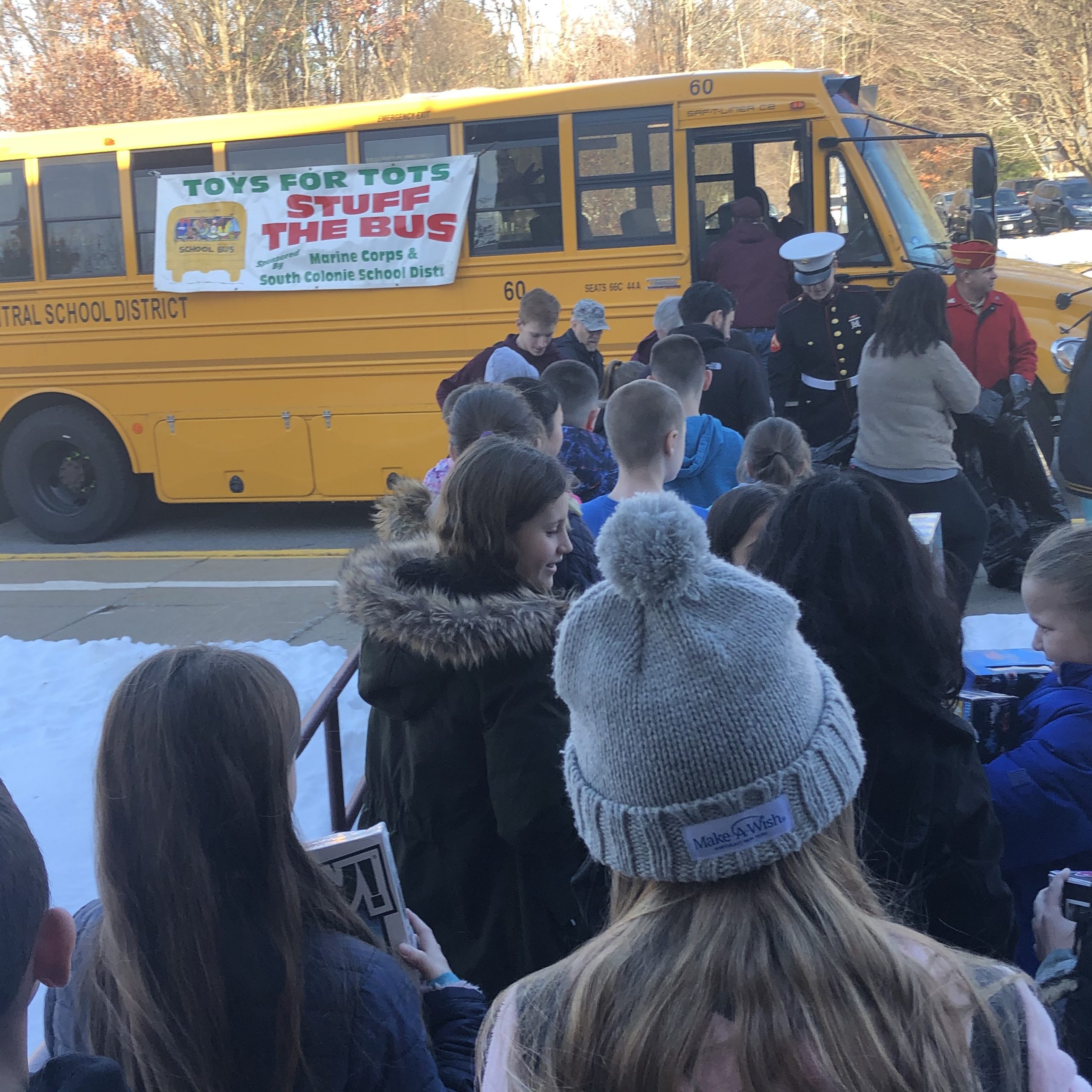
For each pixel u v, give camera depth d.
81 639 7.40
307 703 5.91
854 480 1.97
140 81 23.38
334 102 26.61
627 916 1.09
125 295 9.46
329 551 9.40
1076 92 25.20
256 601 8.02
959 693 2.25
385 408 9.15
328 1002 1.47
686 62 30.34
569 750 1.18
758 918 1.03
